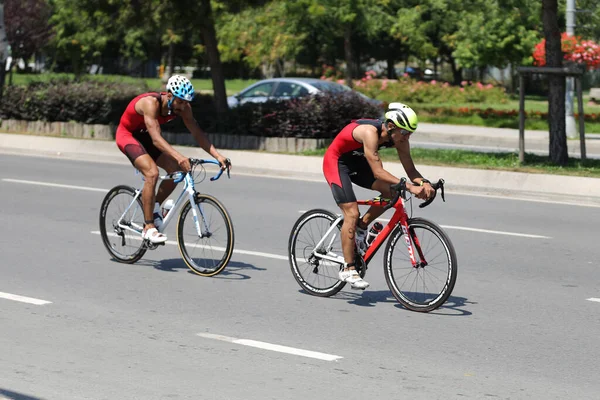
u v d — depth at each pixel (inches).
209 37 2111.2
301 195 1400.1
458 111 3085.6
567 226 1163.3
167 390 525.0
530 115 3002.0
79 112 2255.2
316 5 3804.1
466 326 677.9
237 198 1354.6
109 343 617.9
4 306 711.7
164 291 775.1
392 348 617.6
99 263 884.6
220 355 595.5
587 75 5246.1
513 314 717.3
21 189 1395.2
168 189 864.3
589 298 776.3
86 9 2126.0
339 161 737.0
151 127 812.0
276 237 1037.8
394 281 733.9
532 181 1481.3
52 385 530.9
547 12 1652.3
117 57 5821.9
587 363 589.9
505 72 5123.0
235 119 2023.9
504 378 557.0
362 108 1955.0
